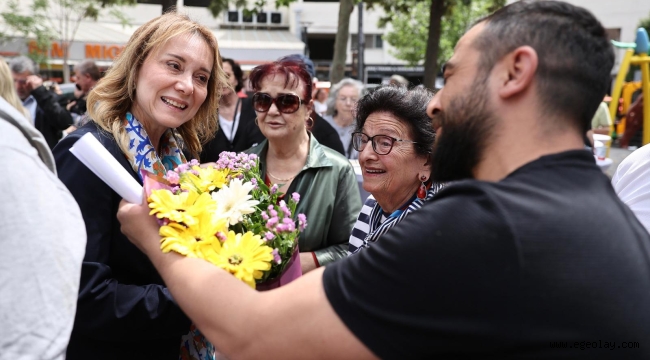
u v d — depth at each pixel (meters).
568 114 1.09
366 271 1.06
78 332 1.67
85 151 1.38
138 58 1.84
